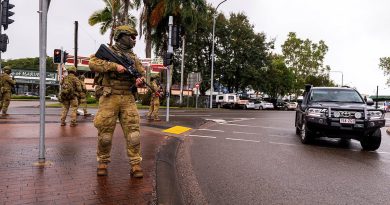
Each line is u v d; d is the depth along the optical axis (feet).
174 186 15.48
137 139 15.12
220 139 33.01
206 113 78.74
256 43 159.53
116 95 14.96
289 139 35.27
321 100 33.63
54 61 59.77
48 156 18.47
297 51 212.23
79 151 20.29
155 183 14.21
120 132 30.30
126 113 15.11
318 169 21.12
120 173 15.51
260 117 72.49
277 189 16.44
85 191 12.69
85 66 149.89
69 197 11.96
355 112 29.40
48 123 36.55
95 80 15.16
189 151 25.93
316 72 214.48
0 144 22.17
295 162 23.03
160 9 100.58
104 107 14.87
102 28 114.01
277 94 205.46
